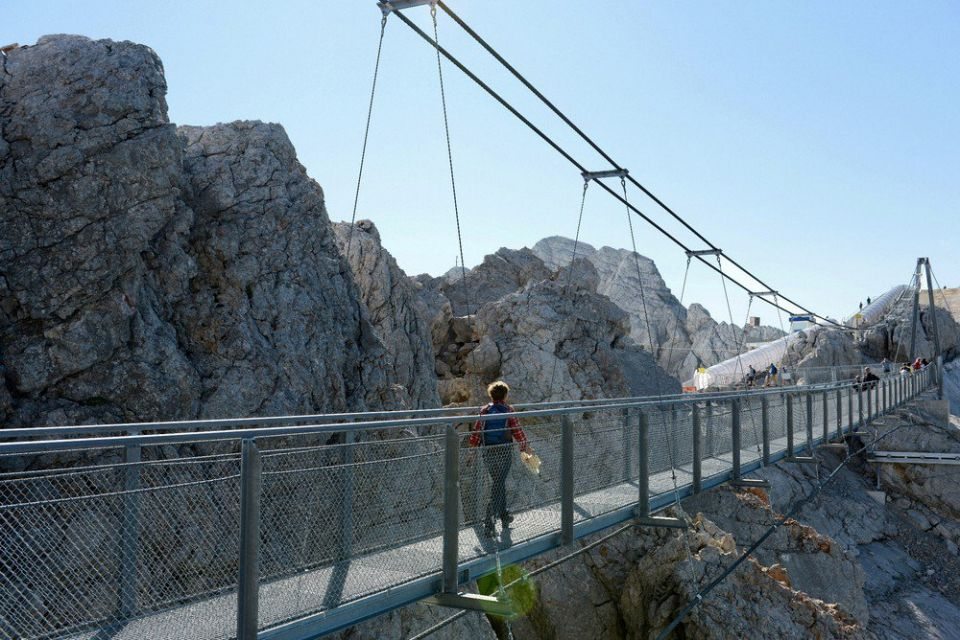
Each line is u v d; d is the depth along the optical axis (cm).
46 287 1004
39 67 1120
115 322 1030
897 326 6450
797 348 5900
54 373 974
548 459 796
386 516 590
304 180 1448
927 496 3266
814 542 2072
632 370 3353
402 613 1122
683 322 9344
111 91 1119
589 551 1583
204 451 1069
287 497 513
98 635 418
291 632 502
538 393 2672
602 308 3384
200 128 1417
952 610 2531
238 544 483
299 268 1358
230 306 1226
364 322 1478
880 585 2631
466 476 679
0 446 382
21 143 1055
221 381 1141
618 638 1485
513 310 2833
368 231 2272
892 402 3319
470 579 665
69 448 409
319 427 533
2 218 1014
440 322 2836
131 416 1009
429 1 1016
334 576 543
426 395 2062
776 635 1353
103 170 1073
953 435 3350
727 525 2048
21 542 398
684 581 1403
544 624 1484
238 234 1294
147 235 1095
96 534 424
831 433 2094
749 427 1462
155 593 445
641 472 961
